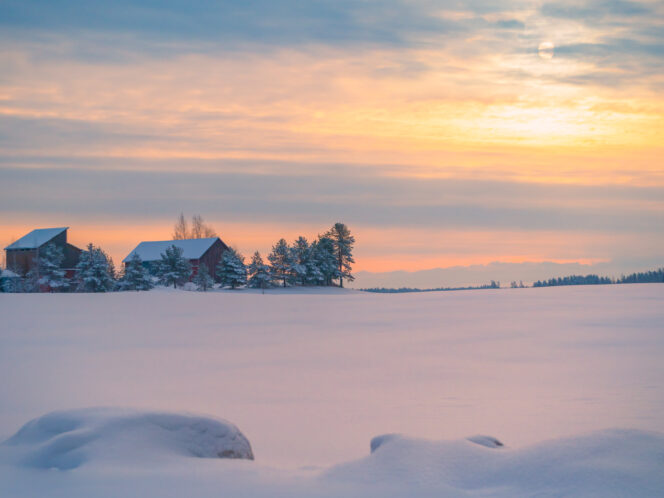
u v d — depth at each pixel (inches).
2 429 315.6
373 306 1544.0
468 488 141.7
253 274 3462.1
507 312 1181.7
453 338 764.0
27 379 489.7
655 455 139.6
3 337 832.3
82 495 134.3
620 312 1084.5
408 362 568.1
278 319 1149.7
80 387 451.8
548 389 418.9
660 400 369.1
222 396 413.7
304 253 3801.7
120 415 181.2
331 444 282.5
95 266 2925.7
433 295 2086.6
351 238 3983.8
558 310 1182.3
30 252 2947.8
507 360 566.3
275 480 146.0
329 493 135.1
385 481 142.5
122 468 153.6
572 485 132.0
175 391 434.9
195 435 184.2
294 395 416.5
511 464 146.6
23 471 156.5
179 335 856.9
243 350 679.7
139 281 2977.4
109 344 746.2
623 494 124.9
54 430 182.4
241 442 194.1
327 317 1186.6
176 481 143.8
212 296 2058.3
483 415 342.0
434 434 300.0
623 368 499.2
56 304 1567.4
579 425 310.7
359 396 409.7
